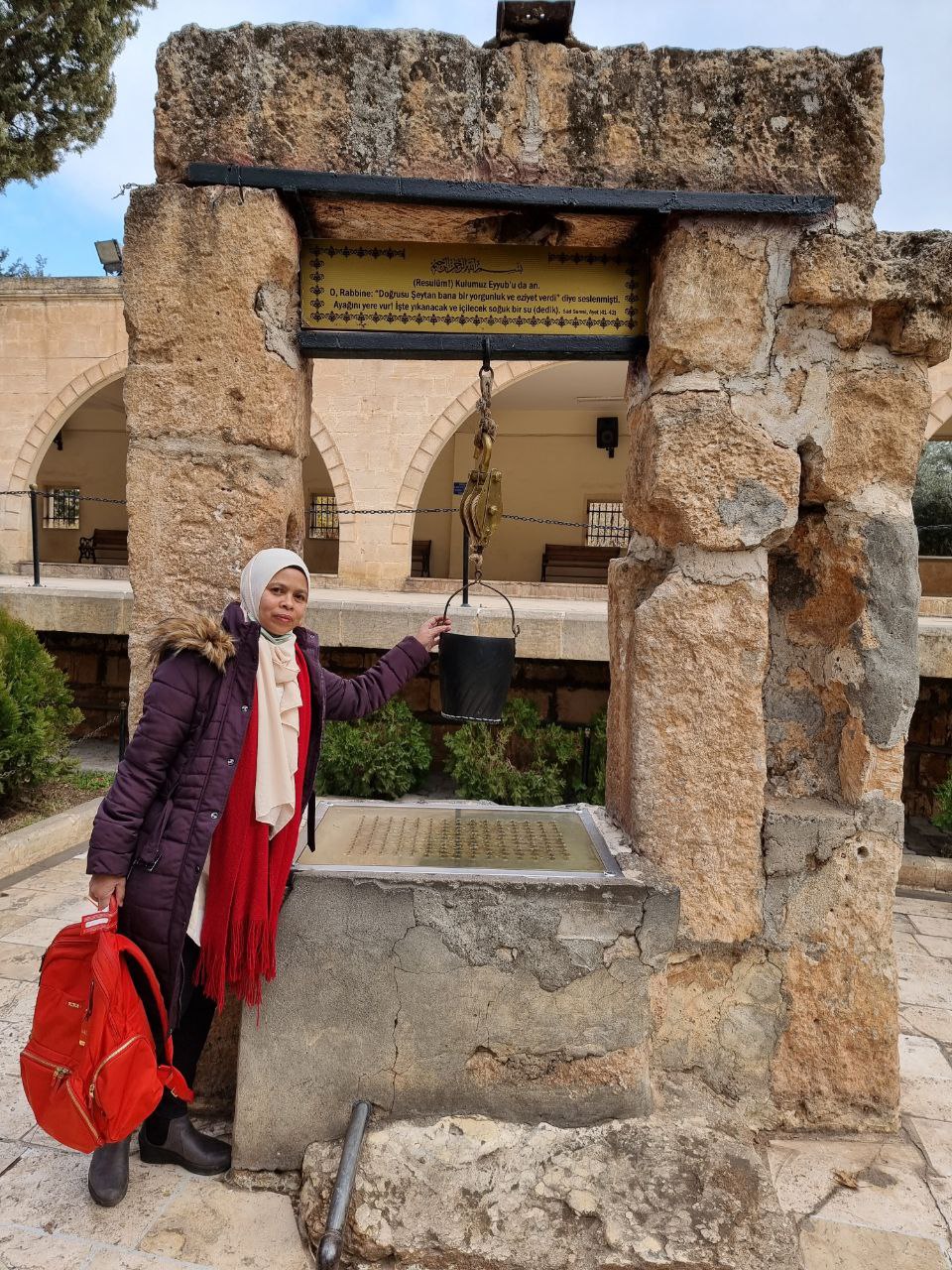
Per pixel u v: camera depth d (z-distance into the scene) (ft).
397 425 37.42
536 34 7.40
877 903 7.63
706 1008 7.81
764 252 7.27
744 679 7.43
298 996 6.86
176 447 7.35
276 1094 6.89
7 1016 9.17
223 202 7.10
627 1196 6.24
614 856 7.55
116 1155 6.67
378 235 7.73
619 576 8.53
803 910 7.66
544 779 18.19
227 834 6.33
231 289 7.18
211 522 7.39
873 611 7.56
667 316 7.28
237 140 7.14
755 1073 7.80
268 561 6.46
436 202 7.08
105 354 40.16
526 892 6.86
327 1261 5.79
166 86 7.14
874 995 7.68
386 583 37.52
